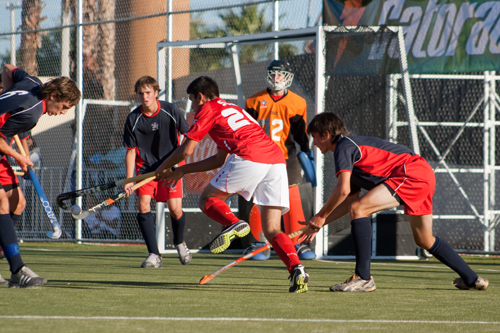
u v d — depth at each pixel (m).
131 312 11.78
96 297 13.74
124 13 36.88
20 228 37.12
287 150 27.14
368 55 27.91
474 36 27.78
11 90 14.91
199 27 34.56
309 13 31.17
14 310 11.74
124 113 37.62
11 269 15.29
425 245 16.33
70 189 36.66
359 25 27.98
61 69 37.69
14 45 38.91
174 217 23.19
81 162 35.12
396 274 21.20
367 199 15.54
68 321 10.66
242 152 15.54
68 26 36.22
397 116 31.11
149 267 21.95
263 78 36.16
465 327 10.80
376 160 15.59
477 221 33.16
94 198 36.22
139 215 22.31
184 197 31.30
